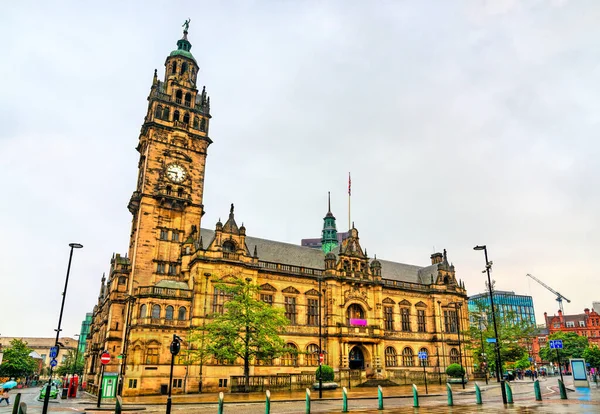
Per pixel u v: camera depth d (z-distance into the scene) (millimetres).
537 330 103000
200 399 45156
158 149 75375
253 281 69562
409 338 85250
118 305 73312
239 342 55156
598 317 166750
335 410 32062
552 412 25516
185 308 63625
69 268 35656
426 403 37344
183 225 74438
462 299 93812
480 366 92312
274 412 31375
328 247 103562
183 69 84062
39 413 33094
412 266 102562
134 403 42625
